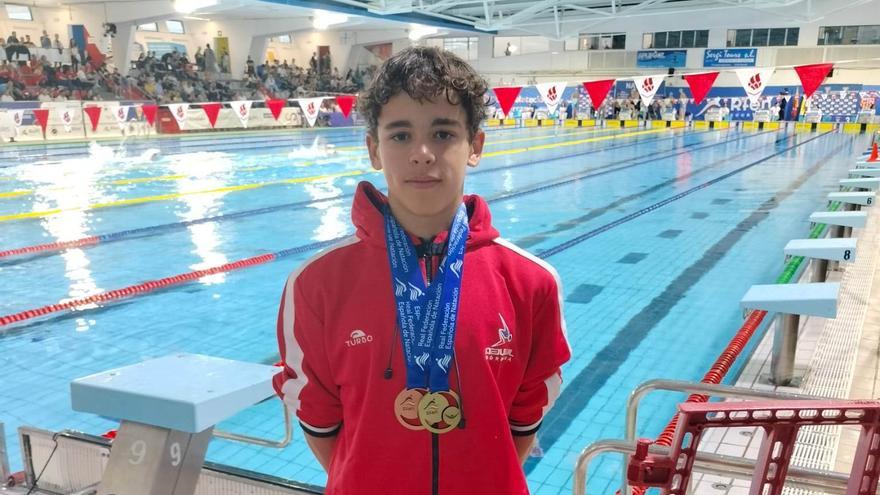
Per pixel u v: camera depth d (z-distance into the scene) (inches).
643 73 746.8
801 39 665.0
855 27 642.2
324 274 33.3
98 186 291.0
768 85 685.9
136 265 169.8
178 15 592.1
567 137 595.2
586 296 146.6
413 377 31.0
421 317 31.5
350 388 32.3
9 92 509.0
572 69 783.7
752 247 188.4
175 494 41.4
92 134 505.7
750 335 104.7
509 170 362.6
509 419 35.6
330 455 36.0
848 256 109.1
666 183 311.6
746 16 677.3
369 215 33.4
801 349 103.3
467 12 676.1
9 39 551.8
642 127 733.3
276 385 37.1
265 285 155.6
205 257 178.4
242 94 675.4
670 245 191.6
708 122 716.0
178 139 520.4
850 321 114.3
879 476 31.6
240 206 248.2
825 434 75.2
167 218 225.9
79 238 196.4
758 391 46.4
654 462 31.3
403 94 30.7
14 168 342.6
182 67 669.9
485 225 33.9
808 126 658.2
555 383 35.4
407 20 647.8
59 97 541.6
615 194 280.5
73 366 111.3
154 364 44.9
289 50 856.9
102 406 41.2
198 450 42.4
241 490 49.1
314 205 251.0
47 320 132.2
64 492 56.1
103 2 603.2
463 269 32.3
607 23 747.4
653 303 141.5
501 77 811.4
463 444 31.3
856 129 633.0
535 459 83.8
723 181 315.6
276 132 607.2
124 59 624.1
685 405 31.0
